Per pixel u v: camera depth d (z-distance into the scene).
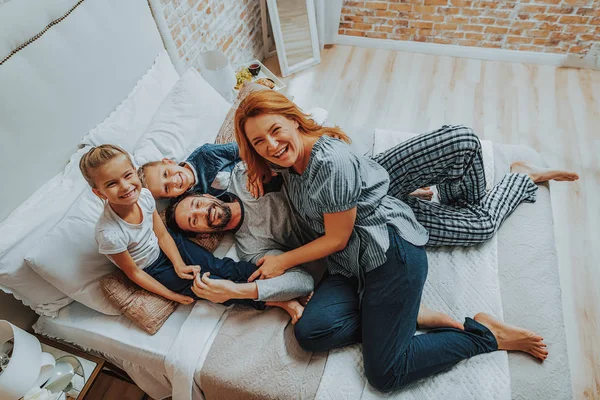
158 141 1.49
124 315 1.30
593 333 1.66
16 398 1.05
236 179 1.46
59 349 1.30
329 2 2.73
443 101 2.59
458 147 1.26
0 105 1.09
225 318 1.30
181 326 1.29
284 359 1.19
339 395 1.14
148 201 1.26
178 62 1.96
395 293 1.19
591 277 1.80
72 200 1.29
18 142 1.16
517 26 2.63
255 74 2.47
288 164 1.11
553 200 2.06
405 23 2.83
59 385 1.18
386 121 2.50
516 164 1.63
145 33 1.61
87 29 1.31
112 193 1.07
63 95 1.27
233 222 1.41
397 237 1.21
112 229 1.15
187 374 1.19
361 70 2.85
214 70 1.99
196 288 1.24
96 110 1.41
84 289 1.23
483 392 1.12
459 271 1.36
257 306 1.29
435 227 1.38
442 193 1.47
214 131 1.67
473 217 1.39
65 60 1.25
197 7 2.07
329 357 1.22
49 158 1.27
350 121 2.52
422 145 1.30
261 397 1.15
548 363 1.16
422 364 1.15
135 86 1.58
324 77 2.82
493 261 1.36
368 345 1.17
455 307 1.30
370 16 2.85
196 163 1.48
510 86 2.65
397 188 1.39
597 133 2.35
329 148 1.11
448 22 2.74
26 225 1.19
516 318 1.25
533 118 2.45
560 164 2.21
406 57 2.93
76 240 1.21
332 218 1.15
